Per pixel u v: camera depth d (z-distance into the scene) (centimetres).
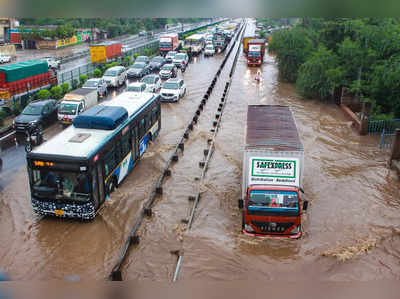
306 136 2225
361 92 2766
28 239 1151
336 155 1914
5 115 2370
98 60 4412
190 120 2517
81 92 2491
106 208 1332
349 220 1288
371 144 2088
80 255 1082
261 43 4888
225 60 5344
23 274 995
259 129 1466
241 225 1243
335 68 3044
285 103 3047
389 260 1064
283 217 1134
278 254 1084
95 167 1222
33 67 2753
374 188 1537
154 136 2089
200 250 1102
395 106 2447
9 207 1337
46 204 1205
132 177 1612
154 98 2059
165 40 5453
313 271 1010
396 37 2738
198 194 1427
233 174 1664
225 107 2878
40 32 5953
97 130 1423
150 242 1147
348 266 1034
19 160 1761
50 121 2297
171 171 1688
